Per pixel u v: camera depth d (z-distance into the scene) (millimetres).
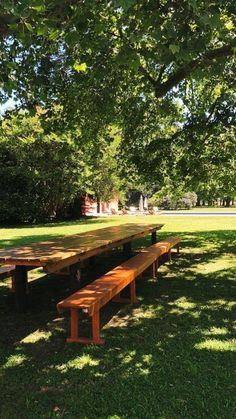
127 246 9008
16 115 7598
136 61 4195
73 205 25828
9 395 3336
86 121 9008
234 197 10688
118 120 9578
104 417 2980
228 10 4086
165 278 7395
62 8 3709
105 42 5449
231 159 9430
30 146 20891
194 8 3047
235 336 4527
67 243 6141
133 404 3150
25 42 3904
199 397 3238
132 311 5492
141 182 10359
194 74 4660
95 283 4840
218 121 8797
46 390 3406
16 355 4121
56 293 6469
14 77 6559
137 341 4418
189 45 3545
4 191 22656
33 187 22906
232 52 5520
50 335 4660
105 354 4094
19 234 15711
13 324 5062
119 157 10641
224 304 5742
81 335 4637
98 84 7824
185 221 20672
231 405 3117
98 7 4109
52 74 7707
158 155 9672
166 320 5102
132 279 5406
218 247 10875
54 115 8562
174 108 9609
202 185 10570
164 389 3371
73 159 20250
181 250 10516
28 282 7195
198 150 9250
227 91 8695
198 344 4301
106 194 23688
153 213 32188
